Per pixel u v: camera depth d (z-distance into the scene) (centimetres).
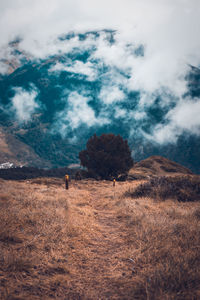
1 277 287
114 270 348
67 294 274
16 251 373
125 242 487
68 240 468
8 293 254
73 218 646
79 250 427
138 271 333
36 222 554
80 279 317
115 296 271
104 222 704
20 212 616
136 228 559
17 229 488
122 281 305
